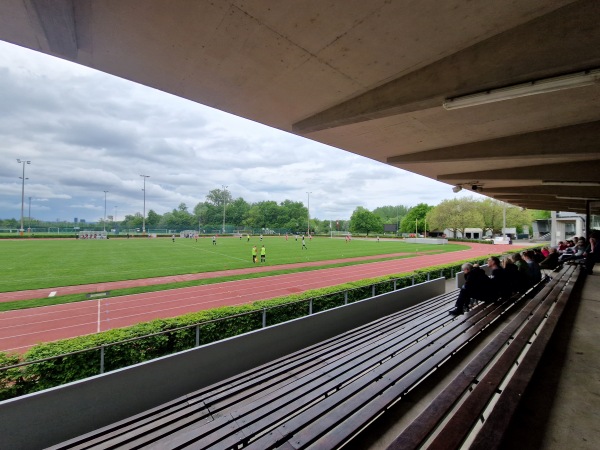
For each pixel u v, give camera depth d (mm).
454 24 3451
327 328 7707
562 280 9281
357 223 101750
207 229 102812
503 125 6328
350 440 2859
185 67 4543
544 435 2553
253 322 7781
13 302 12688
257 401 4188
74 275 18422
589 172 8945
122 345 5898
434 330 6625
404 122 6391
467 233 80250
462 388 2855
